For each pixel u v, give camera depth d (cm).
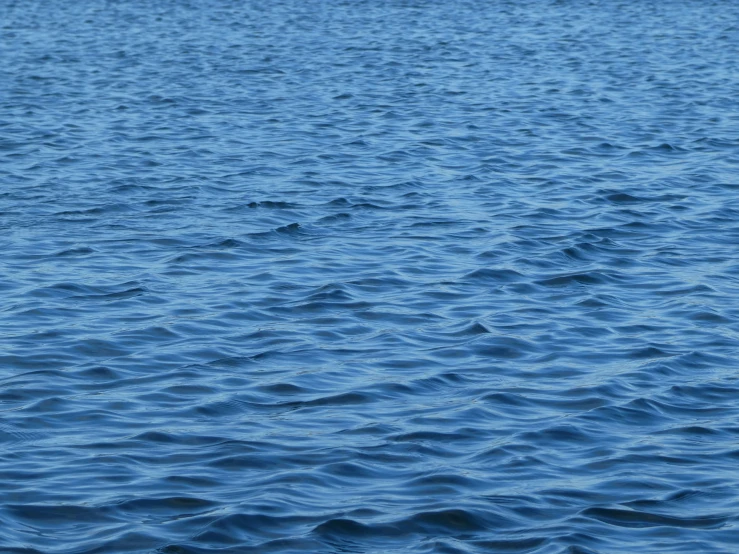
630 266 2627
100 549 1373
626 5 9562
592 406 1825
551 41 7225
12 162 3694
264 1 9831
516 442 1689
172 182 3444
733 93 5228
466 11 9075
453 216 3061
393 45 6988
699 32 7788
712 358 2048
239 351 2055
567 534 1421
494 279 2511
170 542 1391
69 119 4469
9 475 1558
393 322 2225
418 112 4700
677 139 4150
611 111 4753
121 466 1593
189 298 2355
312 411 1797
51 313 2250
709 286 2467
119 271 2544
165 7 9238
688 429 1748
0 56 6269
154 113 4631
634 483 1564
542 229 2927
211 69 5897
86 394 1848
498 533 1430
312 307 2306
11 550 1362
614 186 3412
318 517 1456
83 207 3130
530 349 2084
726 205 3189
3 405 1792
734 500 1517
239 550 1380
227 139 4128
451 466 1608
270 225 2948
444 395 1869
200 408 1798
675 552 1388
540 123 4472
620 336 2159
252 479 1559
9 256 2648
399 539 1413
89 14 8625
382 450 1656
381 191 3350
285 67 6009
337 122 4481
